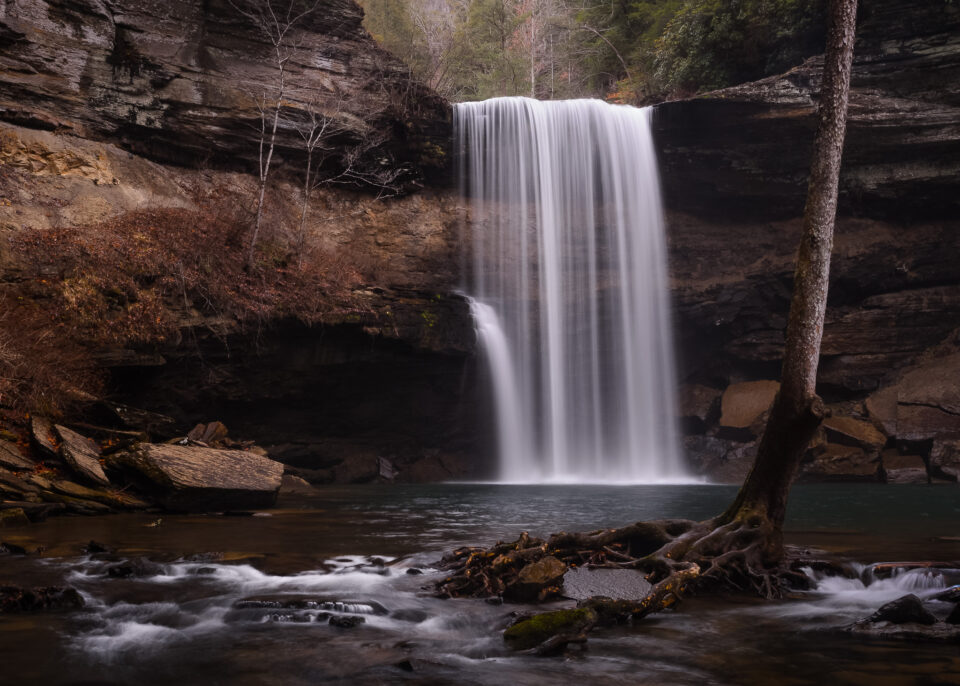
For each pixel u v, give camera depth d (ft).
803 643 17.54
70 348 55.06
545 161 94.89
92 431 49.19
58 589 20.63
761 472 26.18
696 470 88.53
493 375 87.30
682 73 102.01
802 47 93.61
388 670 15.40
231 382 68.49
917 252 95.40
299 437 76.59
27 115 69.41
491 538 32.91
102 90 74.49
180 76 78.79
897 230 97.09
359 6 87.86
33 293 55.62
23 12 70.28
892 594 23.02
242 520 39.45
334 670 15.42
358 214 90.68
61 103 72.23
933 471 77.51
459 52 142.20
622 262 94.63
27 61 70.59
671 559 23.89
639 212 95.25
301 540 31.91
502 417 88.69
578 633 17.58
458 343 80.74
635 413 94.48
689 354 98.99
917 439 79.82
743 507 26.30
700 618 20.07
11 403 46.83
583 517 42.01
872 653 16.63
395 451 83.76
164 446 44.93
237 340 66.80
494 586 22.33
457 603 21.03
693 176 96.22
